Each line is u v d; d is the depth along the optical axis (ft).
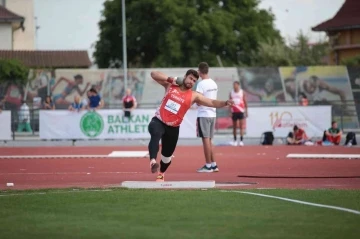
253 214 50.14
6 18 280.72
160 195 58.75
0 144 144.87
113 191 61.93
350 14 269.85
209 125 83.87
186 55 279.90
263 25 298.76
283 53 272.72
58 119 142.00
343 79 206.18
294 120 142.82
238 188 65.87
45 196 59.00
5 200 57.06
